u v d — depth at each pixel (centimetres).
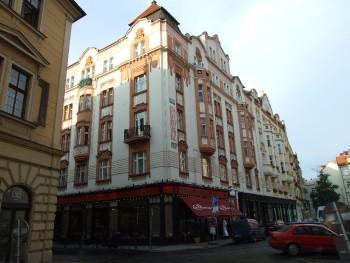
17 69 1339
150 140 2555
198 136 2880
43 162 1395
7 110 1272
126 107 2834
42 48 1482
